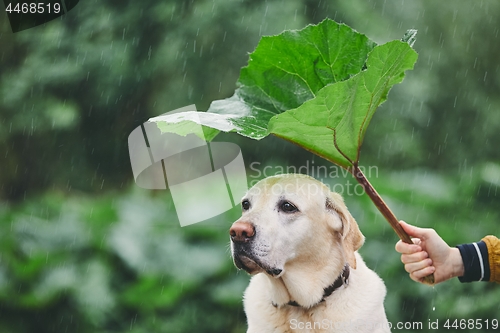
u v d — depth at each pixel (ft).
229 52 42.32
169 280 30.17
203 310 29.89
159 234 32.09
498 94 49.42
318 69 14.62
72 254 30.83
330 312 15.14
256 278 16.48
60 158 46.60
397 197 34.53
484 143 48.49
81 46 43.21
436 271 14.78
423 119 47.62
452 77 48.62
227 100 14.61
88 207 35.94
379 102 13.39
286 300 15.42
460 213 34.58
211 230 31.60
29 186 46.68
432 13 48.39
